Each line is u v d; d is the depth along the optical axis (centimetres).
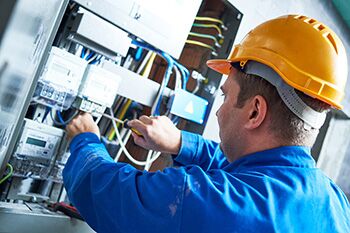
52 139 97
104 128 125
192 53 151
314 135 73
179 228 59
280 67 70
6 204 93
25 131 91
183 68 129
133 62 124
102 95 100
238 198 60
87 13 93
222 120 81
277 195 63
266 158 71
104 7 93
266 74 71
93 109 99
